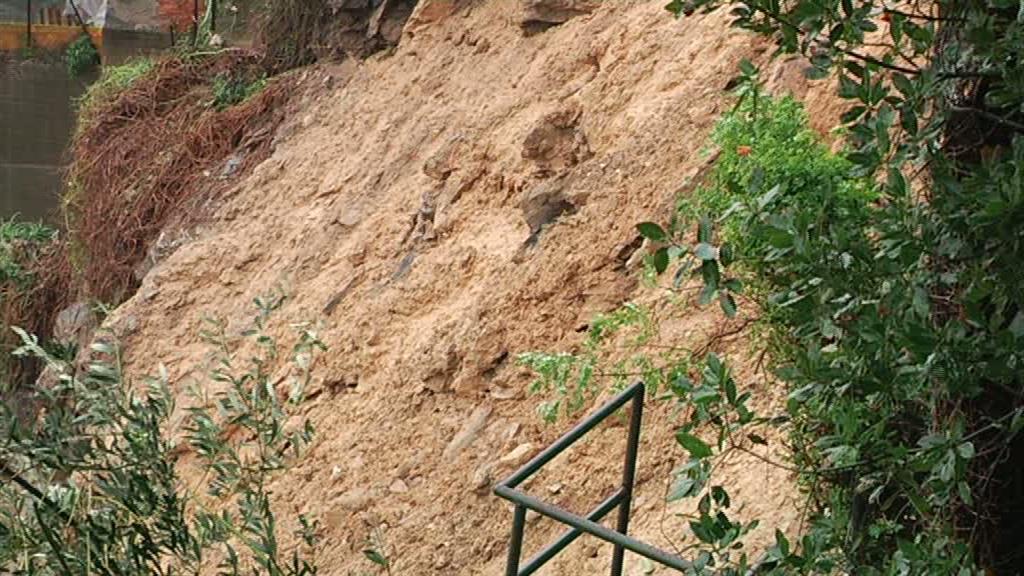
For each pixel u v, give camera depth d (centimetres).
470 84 1606
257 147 1859
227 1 2225
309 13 1930
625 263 1201
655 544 966
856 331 611
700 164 1182
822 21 603
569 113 1355
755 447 923
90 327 1877
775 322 812
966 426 630
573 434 740
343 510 1245
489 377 1239
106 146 2019
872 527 648
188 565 798
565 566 1034
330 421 1348
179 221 1839
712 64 1255
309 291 1538
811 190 787
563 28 1527
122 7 2870
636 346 1070
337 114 1781
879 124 605
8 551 773
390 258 1486
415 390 1288
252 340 1538
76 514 788
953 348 574
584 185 1259
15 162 2877
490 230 1391
